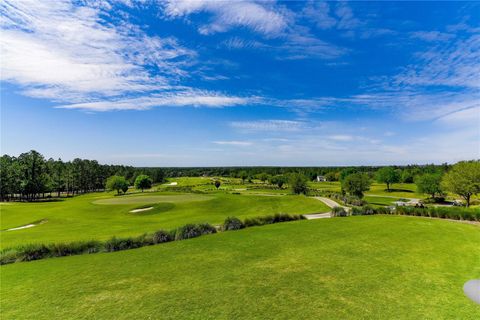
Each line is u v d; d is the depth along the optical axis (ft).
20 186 252.21
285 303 30.17
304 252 49.52
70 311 29.30
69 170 321.11
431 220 82.33
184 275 39.17
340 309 28.73
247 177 463.42
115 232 76.54
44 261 49.21
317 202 146.72
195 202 138.82
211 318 27.37
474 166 146.51
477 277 37.50
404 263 43.19
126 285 35.99
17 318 28.07
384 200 204.44
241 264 43.50
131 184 427.74
